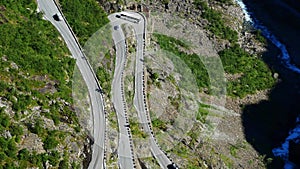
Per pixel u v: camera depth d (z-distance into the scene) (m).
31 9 149.25
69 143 113.00
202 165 137.88
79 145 114.94
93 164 115.62
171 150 135.25
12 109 111.25
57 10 155.00
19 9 144.88
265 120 167.38
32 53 130.50
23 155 103.62
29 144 106.88
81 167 112.12
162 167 128.62
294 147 157.62
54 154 107.81
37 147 107.38
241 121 164.25
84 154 115.06
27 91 117.69
